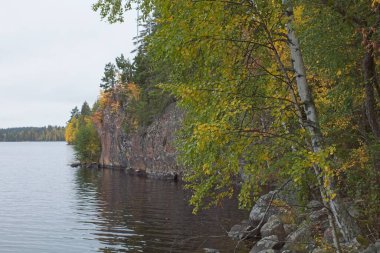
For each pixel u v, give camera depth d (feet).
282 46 24.43
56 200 106.93
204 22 20.13
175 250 52.31
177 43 20.27
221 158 19.92
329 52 25.31
